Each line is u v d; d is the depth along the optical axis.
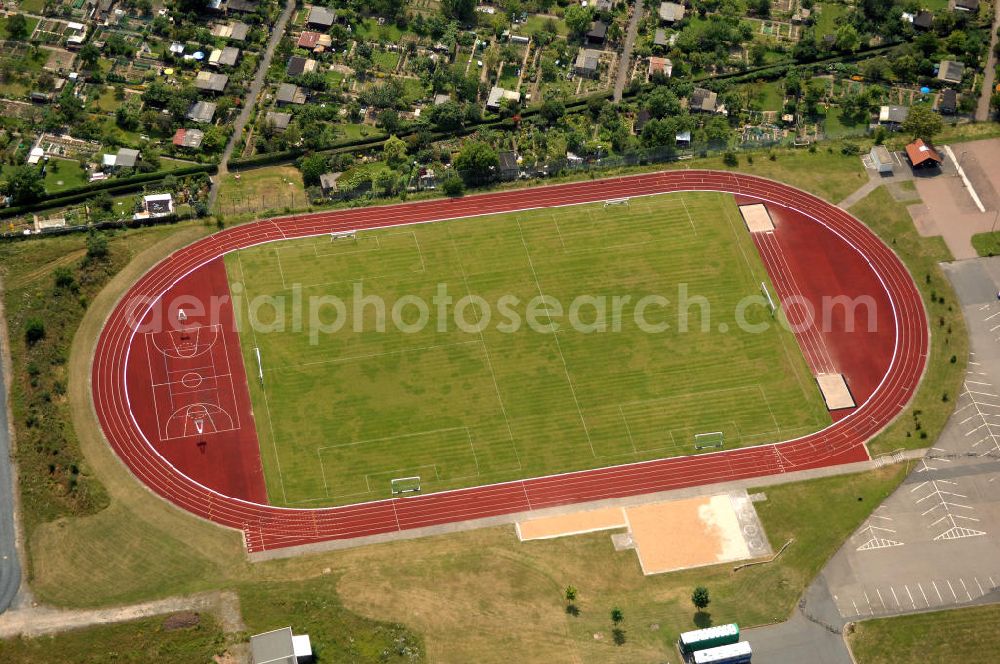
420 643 195.25
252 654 189.88
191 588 199.25
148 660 190.62
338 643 194.25
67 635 192.88
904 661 197.62
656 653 195.38
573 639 196.38
